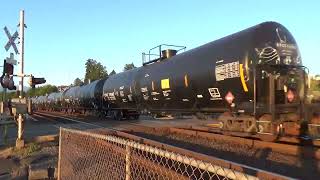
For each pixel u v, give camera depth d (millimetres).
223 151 13484
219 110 18344
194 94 19812
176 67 21562
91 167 7852
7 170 11297
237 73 16312
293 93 15859
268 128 15375
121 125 28438
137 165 6359
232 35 17578
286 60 16219
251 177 3309
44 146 15914
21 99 16672
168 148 10234
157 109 25469
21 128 15836
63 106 63094
